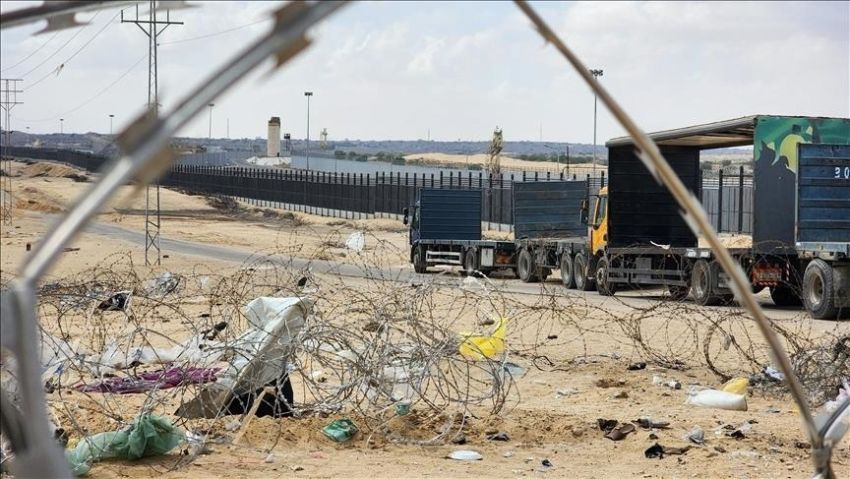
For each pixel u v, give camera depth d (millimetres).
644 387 24375
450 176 121500
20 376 4125
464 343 19984
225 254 77062
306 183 165250
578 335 32812
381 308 27344
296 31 3836
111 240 89812
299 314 18984
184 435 17359
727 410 21891
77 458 16094
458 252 72812
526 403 22156
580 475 16484
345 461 16984
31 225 106812
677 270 49562
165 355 23578
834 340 27266
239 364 18969
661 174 4660
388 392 18766
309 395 21562
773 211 45500
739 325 36344
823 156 43844
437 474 16297
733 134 49188
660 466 17125
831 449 6113
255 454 17109
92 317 25469
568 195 69875
